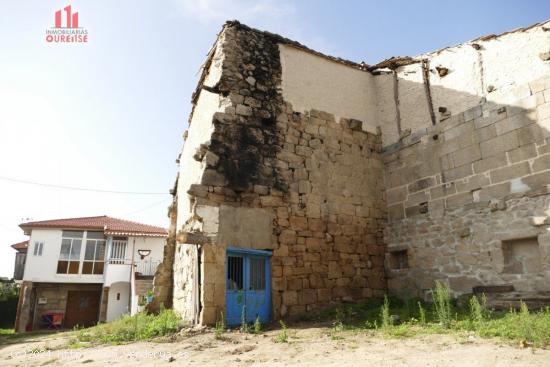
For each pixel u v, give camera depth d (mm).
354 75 10609
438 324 6059
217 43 9398
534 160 7023
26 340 9586
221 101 8609
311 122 9375
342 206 9188
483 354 4090
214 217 7465
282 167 8625
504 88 7750
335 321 7184
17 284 25297
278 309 7695
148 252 20562
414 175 9273
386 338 5379
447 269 8109
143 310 10875
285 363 4289
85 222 21828
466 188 8070
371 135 10273
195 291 7441
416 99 9625
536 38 7402
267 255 7902
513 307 6664
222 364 4402
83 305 20312
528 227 6895
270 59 9297
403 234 9227
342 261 8781
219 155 7891
